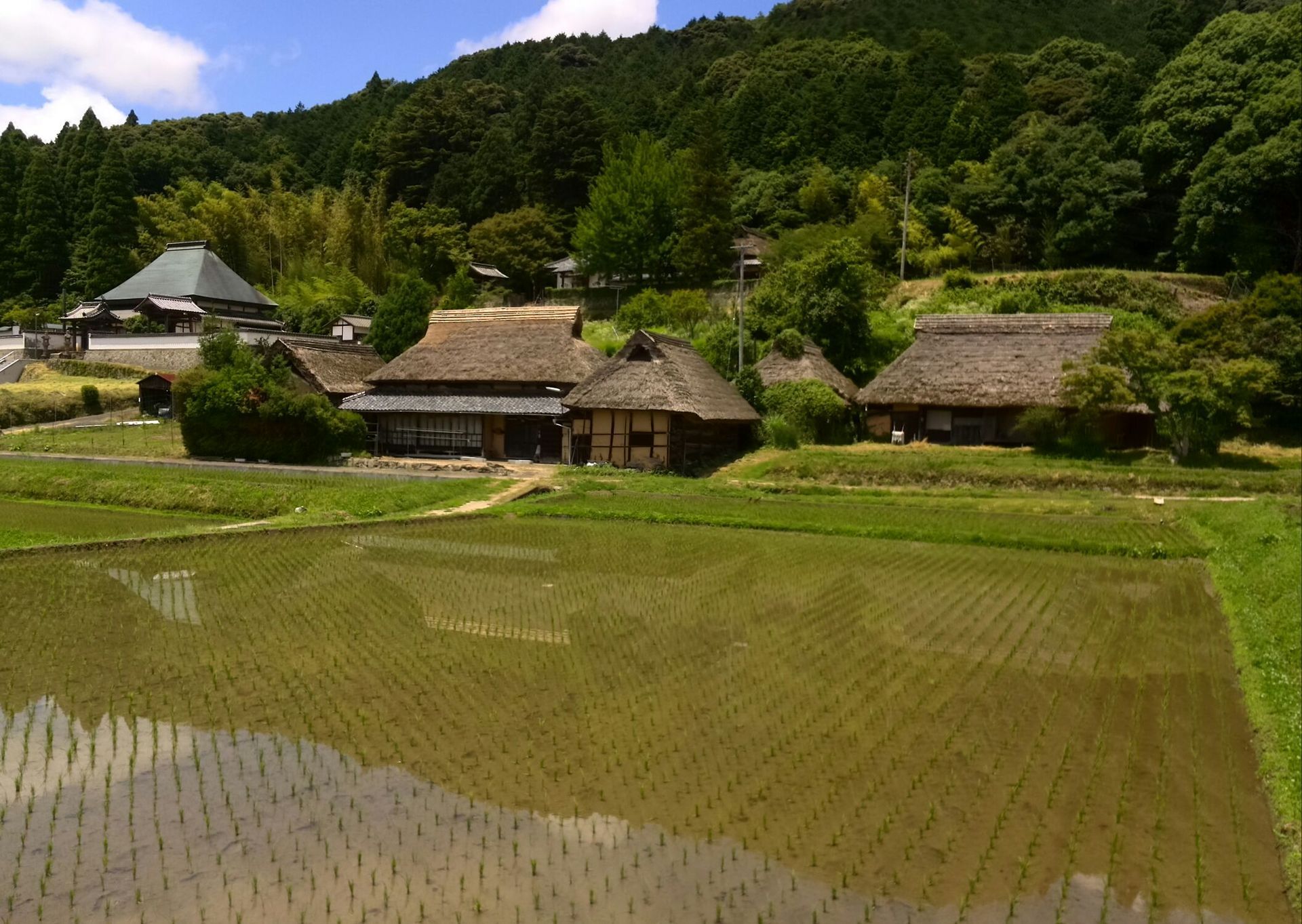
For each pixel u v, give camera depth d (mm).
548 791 7027
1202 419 24906
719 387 31578
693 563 16219
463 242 59938
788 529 20000
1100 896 5770
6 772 7199
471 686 9367
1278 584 12562
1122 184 43562
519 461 32062
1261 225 39281
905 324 40000
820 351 35969
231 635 11023
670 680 9703
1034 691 9531
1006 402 28953
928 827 6586
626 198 51438
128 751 7641
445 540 18281
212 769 7312
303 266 58125
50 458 28562
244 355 34625
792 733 8297
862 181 51156
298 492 21969
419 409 32438
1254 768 7691
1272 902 5742
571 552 17188
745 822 6609
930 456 27203
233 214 58406
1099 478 23688
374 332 43188
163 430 35750
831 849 6262
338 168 74875
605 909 5477
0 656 10094
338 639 10969
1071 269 42938
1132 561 16812
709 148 50281
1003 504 22094
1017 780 7379
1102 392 25531
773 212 55000
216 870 5824
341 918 5336
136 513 21406
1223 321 27328
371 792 6941
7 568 14734
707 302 46312
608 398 28891
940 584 14648
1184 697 9422
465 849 6152
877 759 7750
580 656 10500
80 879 5699
